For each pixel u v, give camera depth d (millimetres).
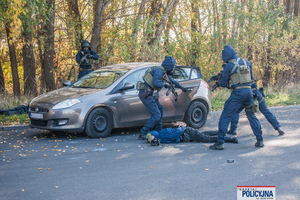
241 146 6059
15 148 5844
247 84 5703
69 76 13828
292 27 17750
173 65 6414
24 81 14297
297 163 4781
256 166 4652
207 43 16672
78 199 3422
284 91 16266
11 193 3590
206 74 16719
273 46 17328
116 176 4211
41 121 6633
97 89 7062
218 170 4469
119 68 7684
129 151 5672
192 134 6531
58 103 6512
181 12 17656
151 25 14305
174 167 4629
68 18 14844
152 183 3928
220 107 12008
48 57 13992
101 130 6848
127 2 15695
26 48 14117
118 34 14578
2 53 17844
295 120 9250
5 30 14102
